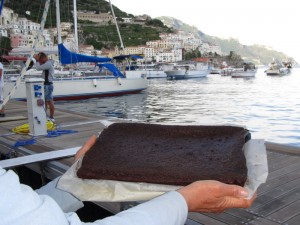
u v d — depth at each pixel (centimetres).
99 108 1584
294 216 267
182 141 104
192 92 2553
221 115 1418
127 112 1496
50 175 398
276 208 281
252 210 278
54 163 392
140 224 70
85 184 89
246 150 96
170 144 103
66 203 110
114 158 94
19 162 380
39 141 553
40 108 582
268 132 1066
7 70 1742
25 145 527
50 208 64
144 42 13138
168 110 1572
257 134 1038
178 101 1938
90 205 358
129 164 90
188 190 79
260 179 82
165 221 72
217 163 87
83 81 1791
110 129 116
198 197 78
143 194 84
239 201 79
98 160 93
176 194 78
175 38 14450
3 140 557
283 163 400
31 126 585
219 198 79
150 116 1390
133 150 100
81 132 618
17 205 61
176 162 90
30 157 402
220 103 1842
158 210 73
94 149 101
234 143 97
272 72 5234
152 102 1853
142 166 88
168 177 83
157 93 2455
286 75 5394
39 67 731
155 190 84
